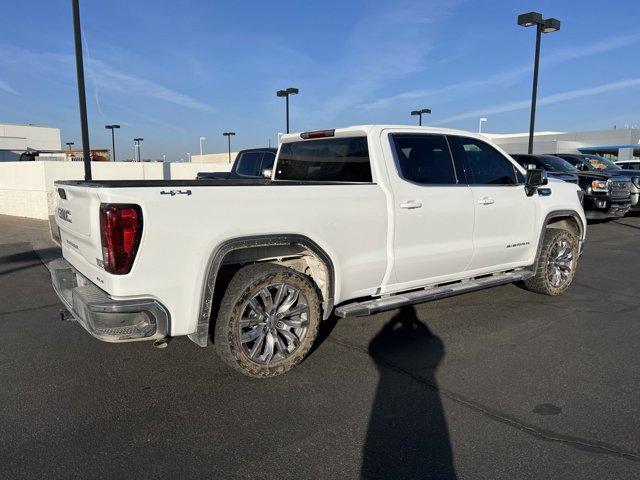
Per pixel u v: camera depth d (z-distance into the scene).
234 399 3.79
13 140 52.88
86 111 12.51
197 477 2.88
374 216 4.56
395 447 3.15
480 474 2.87
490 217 5.53
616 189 13.45
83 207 3.81
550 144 49.59
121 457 3.07
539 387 3.94
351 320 5.58
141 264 3.49
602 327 5.31
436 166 5.18
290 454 3.09
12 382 4.11
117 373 4.26
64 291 4.43
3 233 12.69
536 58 17.81
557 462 2.97
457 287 5.34
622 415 3.50
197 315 3.73
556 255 6.38
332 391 3.90
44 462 3.02
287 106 27.97
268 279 3.98
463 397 3.78
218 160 57.03
